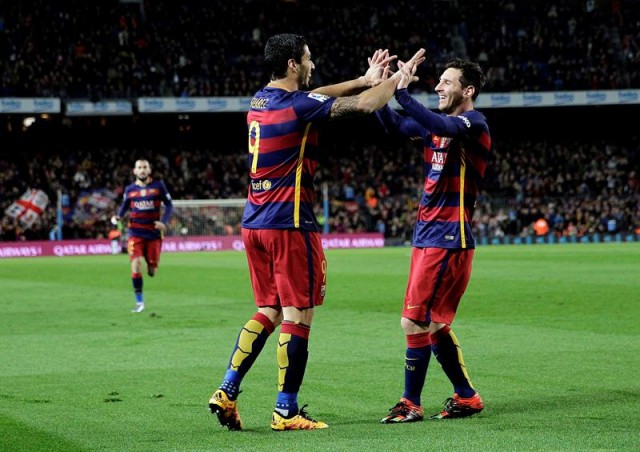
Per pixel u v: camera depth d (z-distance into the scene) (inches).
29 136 5275.6
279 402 687.1
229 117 5487.2
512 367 980.6
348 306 1732.3
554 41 5590.6
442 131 693.3
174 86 5068.9
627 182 5595.5
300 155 685.9
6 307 1795.0
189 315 1615.4
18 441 652.1
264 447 612.4
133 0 5428.2
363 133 5629.9
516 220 5211.6
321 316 1556.3
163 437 661.3
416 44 5516.7
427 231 742.5
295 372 685.9
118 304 1854.1
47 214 4847.4
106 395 846.5
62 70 4940.9
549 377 912.3
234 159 5516.7
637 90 5211.6
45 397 839.1
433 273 727.1
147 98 4808.1
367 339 1246.9
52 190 5027.1
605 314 1520.7
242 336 700.0
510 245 4825.3
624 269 2701.8
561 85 5329.7
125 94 4933.6
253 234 697.0
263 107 692.1
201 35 5354.3
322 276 701.3
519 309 1616.6
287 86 697.0
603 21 5816.9
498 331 1307.8
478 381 892.6
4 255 4512.8
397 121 770.8
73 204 4968.0
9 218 4773.6
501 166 5620.1
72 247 4677.7
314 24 5590.6
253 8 5561.0
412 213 5280.5
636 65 5546.3
